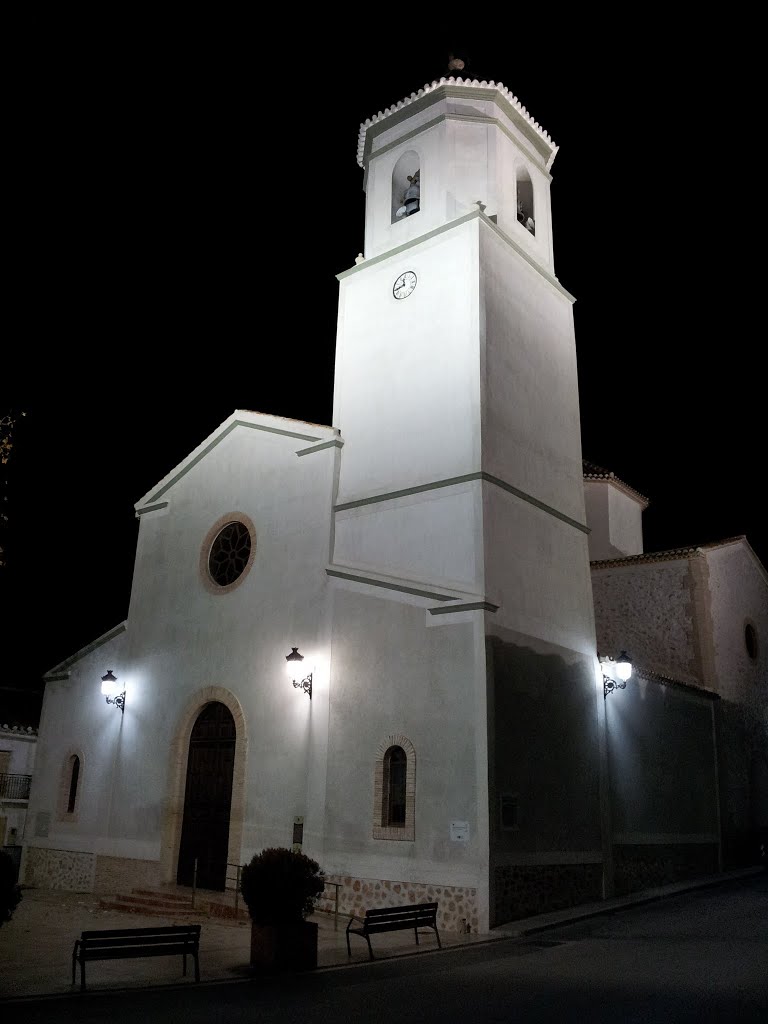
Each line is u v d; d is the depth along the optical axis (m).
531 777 15.09
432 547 16.06
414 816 14.52
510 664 15.26
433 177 19.36
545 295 19.86
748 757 24.25
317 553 17.47
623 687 17.89
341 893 14.91
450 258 18.06
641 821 18.42
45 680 22.28
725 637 24.38
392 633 15.80
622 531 29.08
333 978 10.05
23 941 12.31
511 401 17.53
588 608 18.33
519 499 16.92
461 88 19.67
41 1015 8.09
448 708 14.71
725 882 19.83
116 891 18.41
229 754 17.70
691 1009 8.11
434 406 17.12
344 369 18.98
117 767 19.64
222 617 18.75
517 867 14.21
